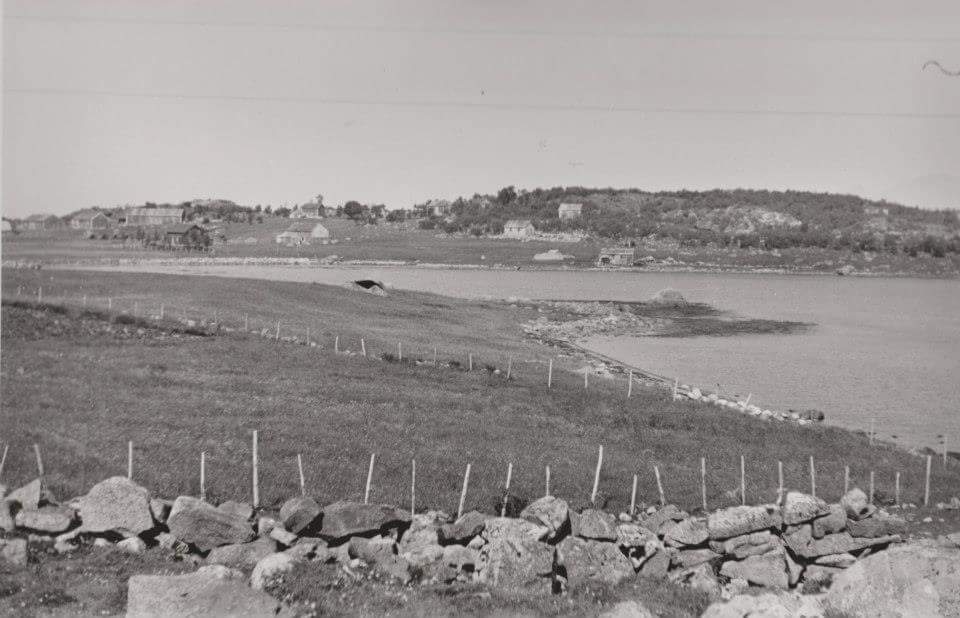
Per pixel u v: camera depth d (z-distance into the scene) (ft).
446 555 68.59
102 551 65.00
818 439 140.26
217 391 131.13
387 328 239.50
